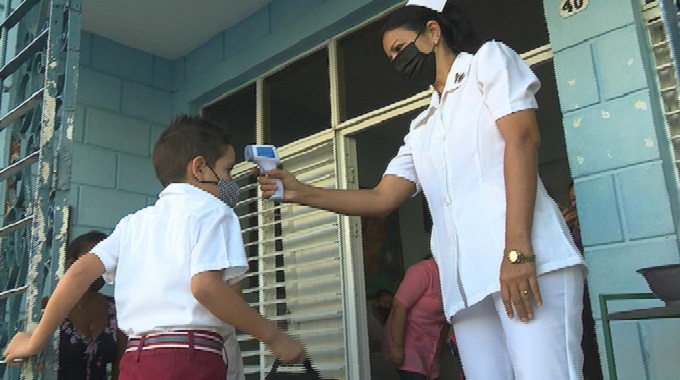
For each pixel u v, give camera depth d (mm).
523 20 3775
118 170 4539
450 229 1589
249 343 4031
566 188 6363
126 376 1441
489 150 1540
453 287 1579
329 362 3639
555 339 1368
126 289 1500
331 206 1946
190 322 1423
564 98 2711
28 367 1548
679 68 1030
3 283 1957
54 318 1480
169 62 5035
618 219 2477
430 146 1704
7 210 2014
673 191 2391
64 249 1646
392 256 6066
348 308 3602
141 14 4355
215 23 4523
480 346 1567
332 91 3922
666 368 2285
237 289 1544
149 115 4812
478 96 1577
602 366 2443
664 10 1053
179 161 1645
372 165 5984
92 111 4480
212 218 1495
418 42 1745
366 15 3740
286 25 4137
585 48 2680
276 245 4082
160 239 1506
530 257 1367
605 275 2479
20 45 2168
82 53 4508
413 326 3500
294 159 4176
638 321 2375
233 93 4656
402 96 3889
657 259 2350
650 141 2432
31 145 1908
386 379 4973
